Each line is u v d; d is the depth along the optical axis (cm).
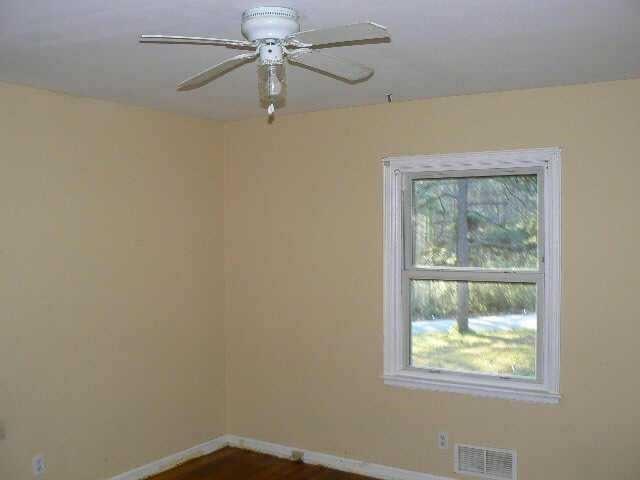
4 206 343
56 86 354
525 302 384
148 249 424
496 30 256
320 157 440
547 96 366
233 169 479
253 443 475
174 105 412
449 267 407
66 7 225
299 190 450
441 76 338
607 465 357
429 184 411
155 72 323
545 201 371
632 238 348
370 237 423
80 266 381
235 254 479
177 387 446
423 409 407
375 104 417
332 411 440
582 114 358
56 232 368
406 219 416
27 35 258
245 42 229
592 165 356
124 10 229
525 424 377
